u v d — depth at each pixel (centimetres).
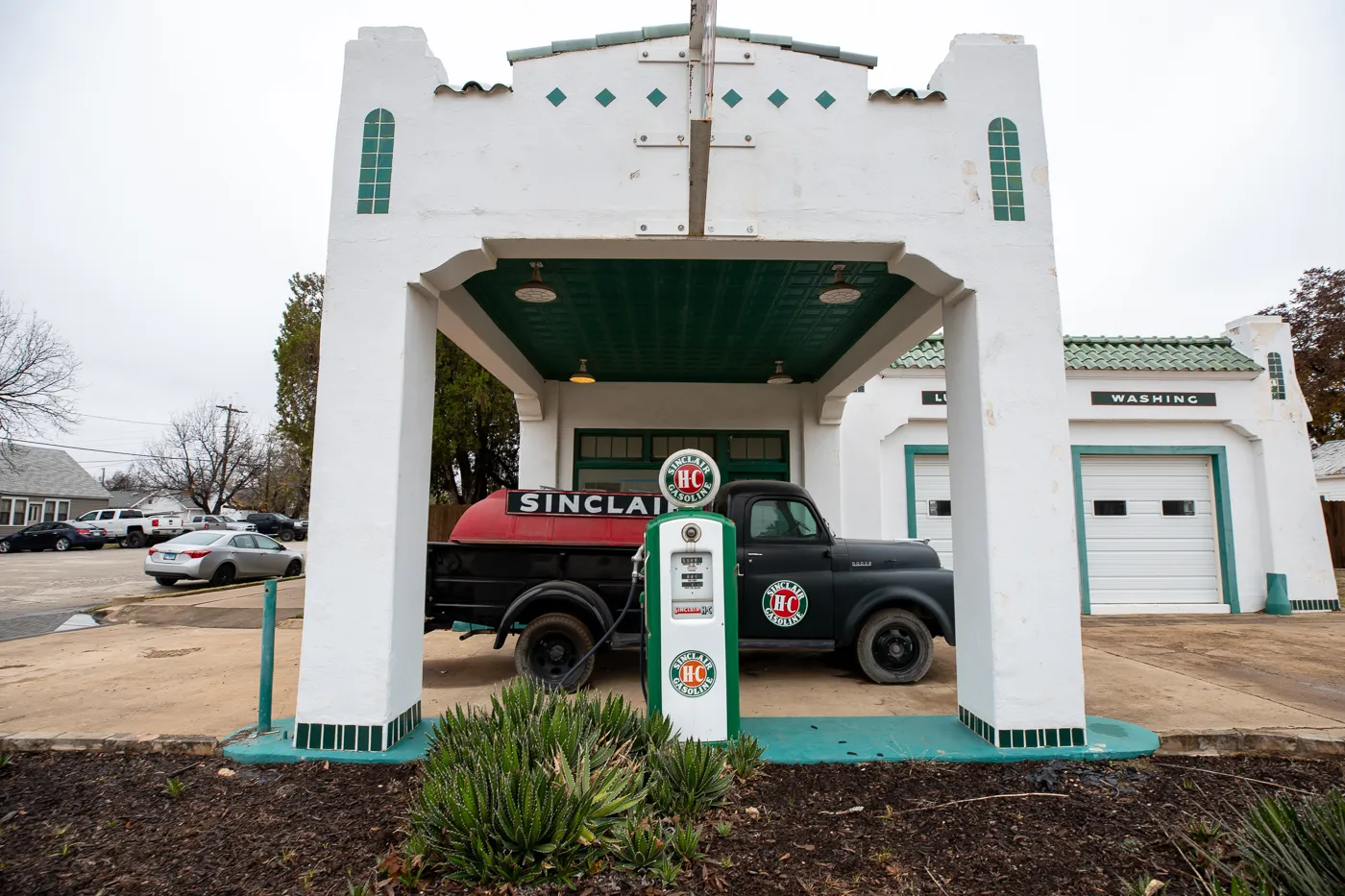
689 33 479
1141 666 693
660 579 436
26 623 1050
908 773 419
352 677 440
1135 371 1105
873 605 650
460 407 1678
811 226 478
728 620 436
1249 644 823
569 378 1002
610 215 475
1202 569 1106
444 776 337
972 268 480
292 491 5119
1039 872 313
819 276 623
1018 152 491
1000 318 477
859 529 1055
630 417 1012
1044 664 454
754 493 677
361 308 466
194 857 323
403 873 300
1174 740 456
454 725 395
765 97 483
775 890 299
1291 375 1122
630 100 483
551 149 479
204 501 4800
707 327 771
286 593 1378
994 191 486
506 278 634
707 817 355
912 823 359
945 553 1084
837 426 1002
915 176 484
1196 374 1109
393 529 449
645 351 875
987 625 462
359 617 443
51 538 2909
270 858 322
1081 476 1109
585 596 616
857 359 813
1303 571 1082
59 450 4894
